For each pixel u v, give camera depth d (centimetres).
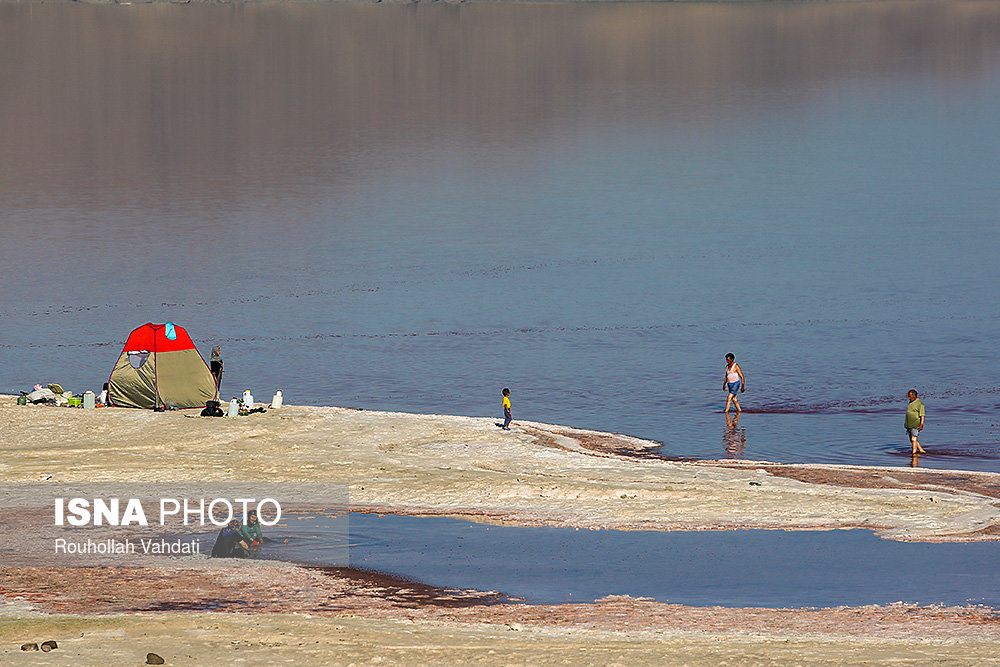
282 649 3775
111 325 15138
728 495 6556
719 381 11462
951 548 5622
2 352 13475
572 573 5150
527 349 13350
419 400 10825
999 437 9012
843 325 14700
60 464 7031
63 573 5006
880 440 8925
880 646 3984
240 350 13400
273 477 6869
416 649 3825
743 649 3912
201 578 4972
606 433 9025
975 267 18962
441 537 5747
